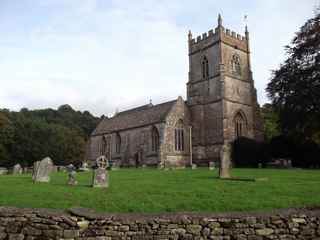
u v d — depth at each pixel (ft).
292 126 141.79
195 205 40.37
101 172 58.65
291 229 33.30
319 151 142.31
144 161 176.04
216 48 178.40
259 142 159.02
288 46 151.23
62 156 247.70
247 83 185.37
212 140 169.89
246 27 194.70
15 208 34.47
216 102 172.14
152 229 32.42
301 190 50.72
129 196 46.60
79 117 368.89
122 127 201.46
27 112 358.43
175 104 174.60
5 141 220.84
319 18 146.20
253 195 46.55
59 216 32.68
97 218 32.73
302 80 138.41
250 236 32.71
